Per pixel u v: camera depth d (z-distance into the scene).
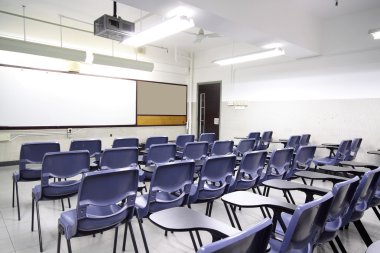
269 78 6.97
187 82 9.09
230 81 7.95
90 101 6.78
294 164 3.45
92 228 1.77
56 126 6.26
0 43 4.66
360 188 1.95
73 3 5.10
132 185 1.95
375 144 5.23
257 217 3.15
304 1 4.90
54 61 6.16
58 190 2.46
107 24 4.24
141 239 2.57
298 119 6.41
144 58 7.82
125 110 7.48
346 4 5.02
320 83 6.00
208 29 4.43
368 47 5.28
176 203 2.26
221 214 3.26
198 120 9.02
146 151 3.98
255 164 2.97
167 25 3.96
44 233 2.66
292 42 5.06
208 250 0.79
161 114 8.37
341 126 5.69
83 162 2.62
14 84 5.66
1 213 3.15
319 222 1.45
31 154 3.11
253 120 7.38
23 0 5.00
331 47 5.79
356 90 5.46
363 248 2.49
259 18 4.39
